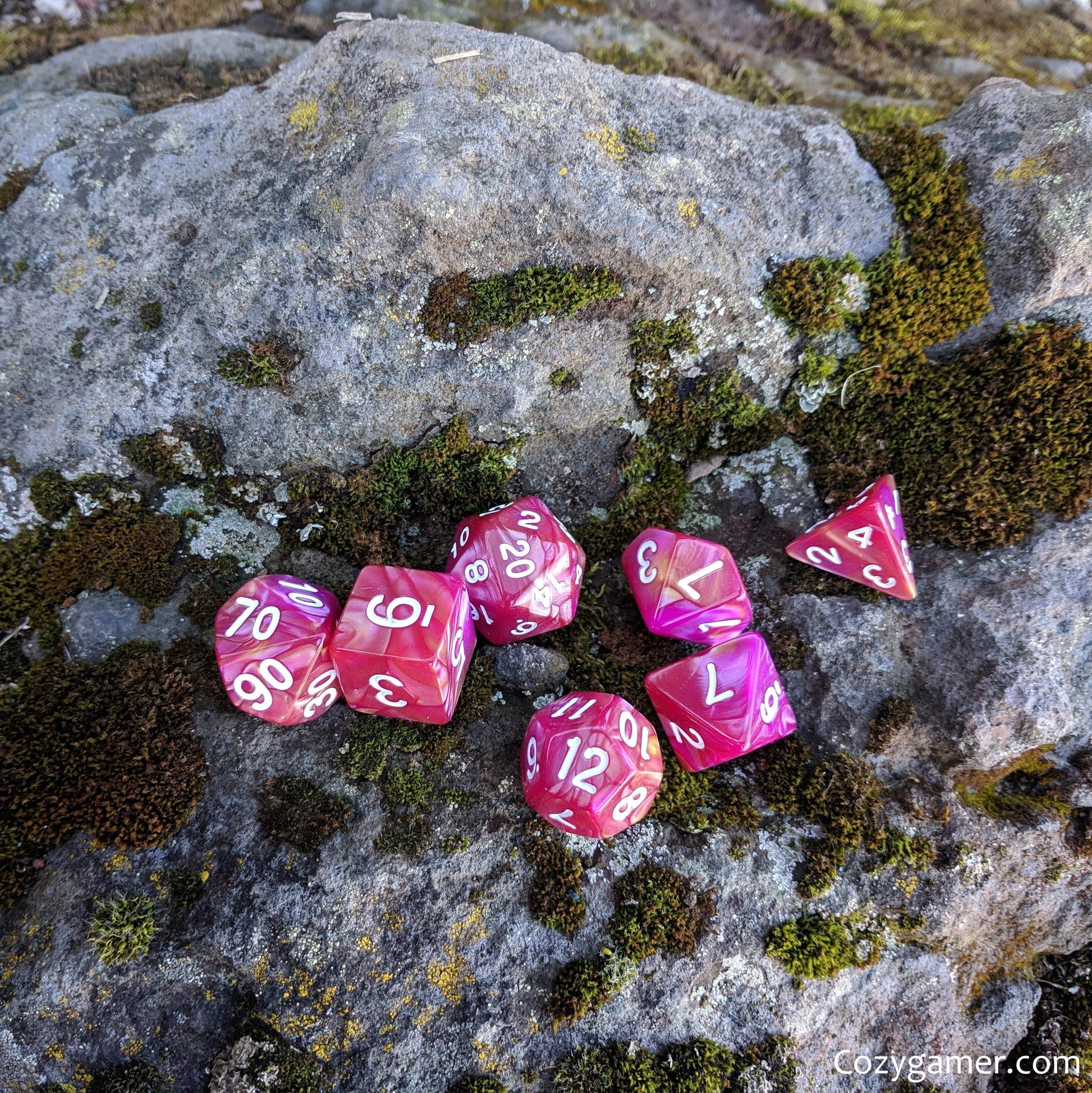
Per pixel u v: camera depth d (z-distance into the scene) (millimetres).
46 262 151
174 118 155
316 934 129
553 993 129
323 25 186
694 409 154
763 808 140
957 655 141
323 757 139
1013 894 140
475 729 143
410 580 134
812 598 149
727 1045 130
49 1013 126
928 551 147
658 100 150
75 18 189
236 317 144
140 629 146
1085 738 139
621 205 141
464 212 137
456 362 145
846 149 151
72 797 136
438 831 135
